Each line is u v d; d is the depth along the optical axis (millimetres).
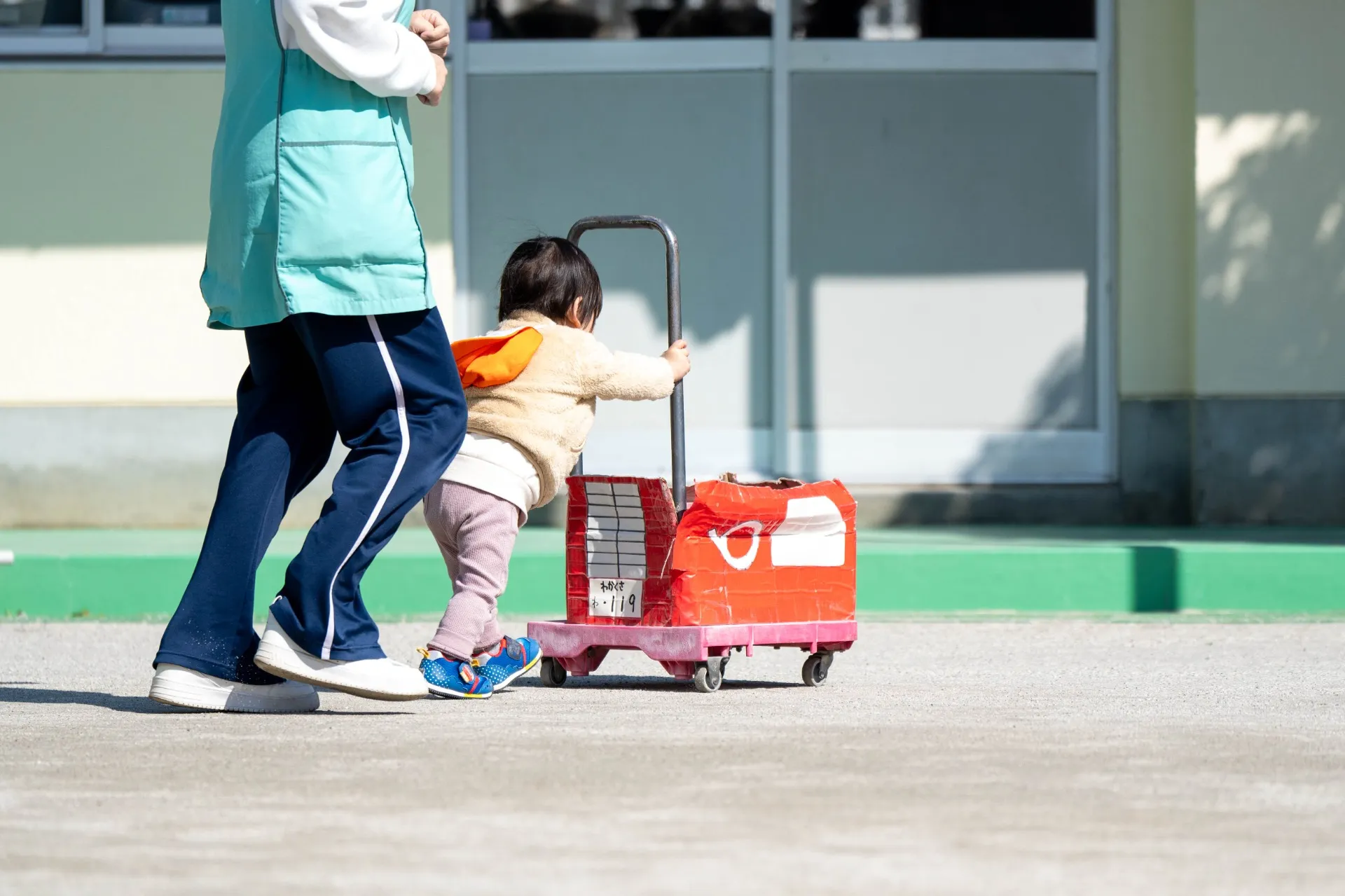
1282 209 18922
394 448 8961
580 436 9930
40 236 18766
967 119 19625
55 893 5344
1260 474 19078
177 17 19016
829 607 10625
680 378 10391
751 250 19641
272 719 8812
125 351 18797
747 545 10273
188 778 7098
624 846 5938
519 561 15250
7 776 7156
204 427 18797
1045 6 19562
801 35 19531
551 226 19578
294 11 8672
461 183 19297
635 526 10289
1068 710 9266
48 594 15219
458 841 6004
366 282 8852
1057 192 19641
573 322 10133
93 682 10688
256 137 8922
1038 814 6473
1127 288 19281
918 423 19703
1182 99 19219
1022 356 19703
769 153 19578
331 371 8945
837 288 19641
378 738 8125
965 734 8289
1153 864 5730
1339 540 16875
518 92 19484
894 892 5355
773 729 8453
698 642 9930
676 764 7402
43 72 18734
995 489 19328
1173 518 19359
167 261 18812
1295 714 9164
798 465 19625
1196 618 15047
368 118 8938
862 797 6746
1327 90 18891
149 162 18797
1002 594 15438
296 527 18672
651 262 19641
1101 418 19656
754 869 5633
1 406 18734
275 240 8859
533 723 8648
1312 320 19016
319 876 5531
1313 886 5473
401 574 15219
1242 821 6387
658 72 19547
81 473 18766
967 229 19688
